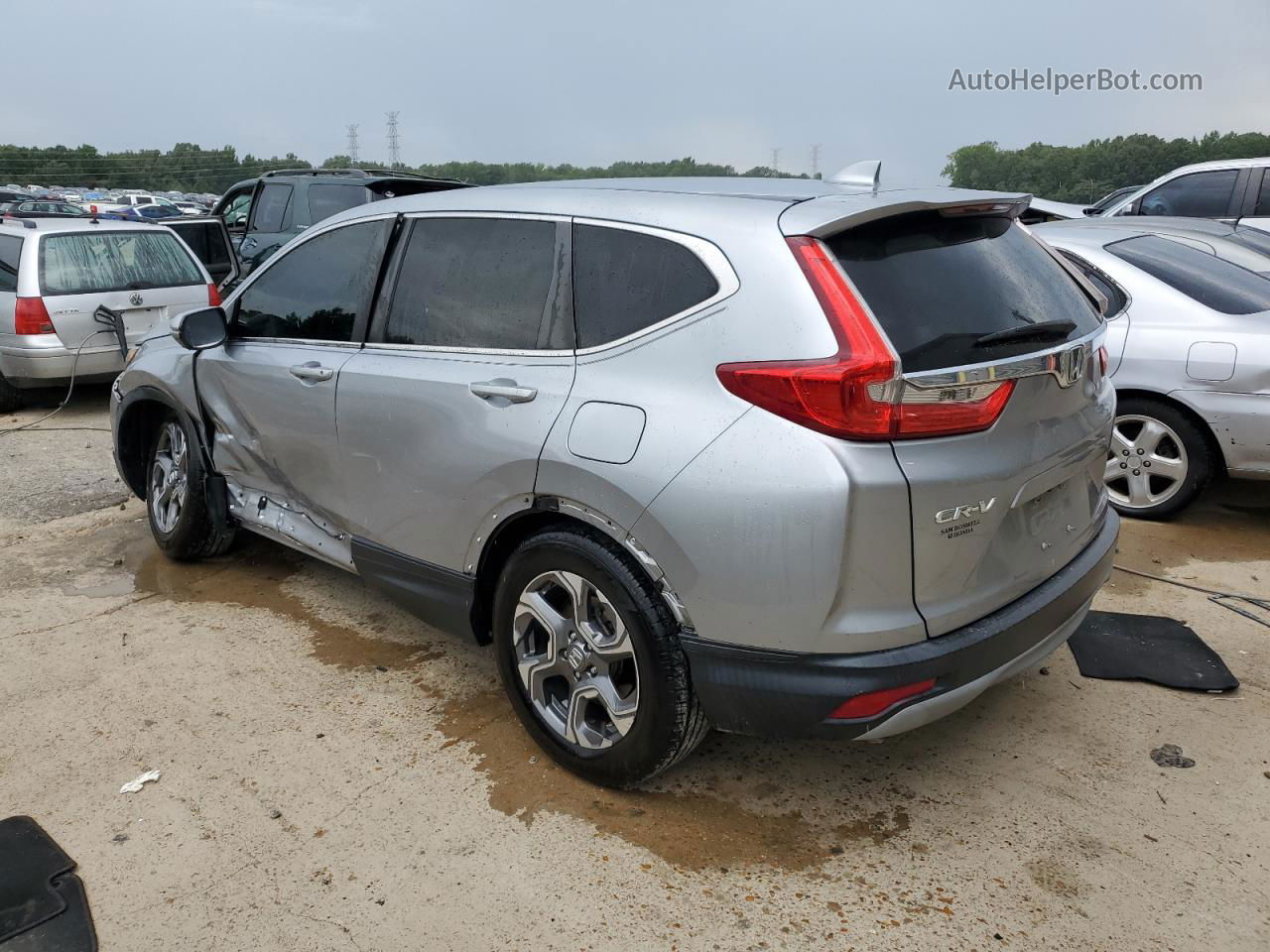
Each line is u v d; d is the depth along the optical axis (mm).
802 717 2365
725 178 3062
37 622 4020
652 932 2326
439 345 3158
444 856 2600
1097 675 3486
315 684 3508
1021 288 2664
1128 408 4941
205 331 3861
